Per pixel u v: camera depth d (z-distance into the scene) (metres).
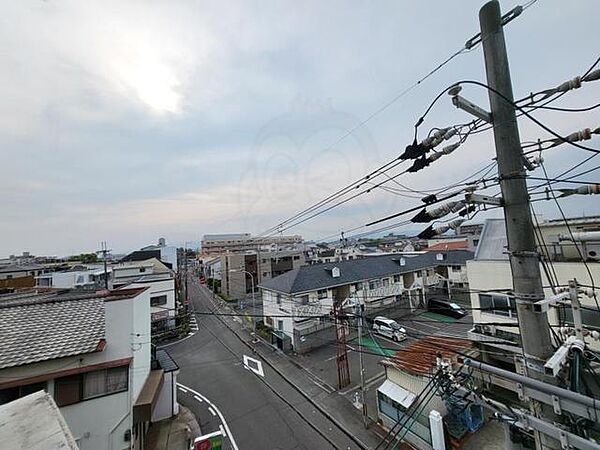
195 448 7.21
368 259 25.12
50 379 7.22
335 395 12.02
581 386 2.62
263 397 12.28
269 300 20.84
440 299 23.86
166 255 41.31
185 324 23.02
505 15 2.98
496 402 3.18
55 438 2.58
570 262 9.03
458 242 34.38
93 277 28.33
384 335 17.78
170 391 11.20
